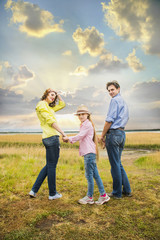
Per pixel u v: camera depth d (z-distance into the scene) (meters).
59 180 3.79
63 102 3.09
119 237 1.62
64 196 2.72
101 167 7.30
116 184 2.63
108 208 2.25
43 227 1.79
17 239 1.58
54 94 2.87
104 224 1.85
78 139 2.43
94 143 2.59
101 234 1.66
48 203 2.43
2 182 3.39
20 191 2.94
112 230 1.73
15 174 4.12
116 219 1.95
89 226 1.81
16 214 2.08
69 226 1.81
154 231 1.71
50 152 2.54
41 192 2.87
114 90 2.80
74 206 2.33
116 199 2.57
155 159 8.15
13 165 5.24
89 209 2.23
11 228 1.76
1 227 1.78
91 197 2.42
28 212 2.13
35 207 2.29
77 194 2.83
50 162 2.58
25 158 7.27
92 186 2.44
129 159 11.15
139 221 1.91
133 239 1.59
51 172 2.56
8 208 2.25
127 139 23.02
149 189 3.02
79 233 1.68
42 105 2.57
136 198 2.60
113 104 2.67
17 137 22.53
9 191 2.92
